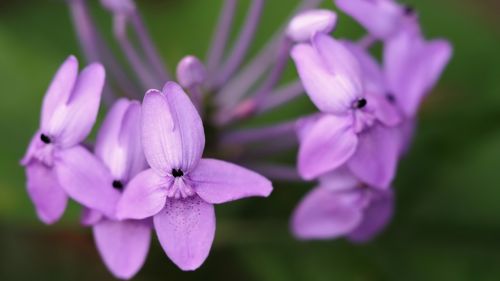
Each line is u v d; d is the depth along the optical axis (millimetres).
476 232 263
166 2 288
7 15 276
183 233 209
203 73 221
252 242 268
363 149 219
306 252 266
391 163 221
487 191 262
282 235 268
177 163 208
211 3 281
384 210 234
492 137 261
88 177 213
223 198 208
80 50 276
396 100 227
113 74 238
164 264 269
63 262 275
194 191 209
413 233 264
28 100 265
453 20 278
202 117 234
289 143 241
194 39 281
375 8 227
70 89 213
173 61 280
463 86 277
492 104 259
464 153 263
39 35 275
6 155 259
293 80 268
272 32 274
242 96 249
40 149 215
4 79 266
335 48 217
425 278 263
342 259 265
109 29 279
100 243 217
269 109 238
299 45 218
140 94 241
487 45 277
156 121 207
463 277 262
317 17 219
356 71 218
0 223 268
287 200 267
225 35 240
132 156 212
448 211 263
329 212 229
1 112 263
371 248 264
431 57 232
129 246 216
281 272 266
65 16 277
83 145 218
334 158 217
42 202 218
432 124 263
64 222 255
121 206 209
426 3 279
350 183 227
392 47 228
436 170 263
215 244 268
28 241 274
